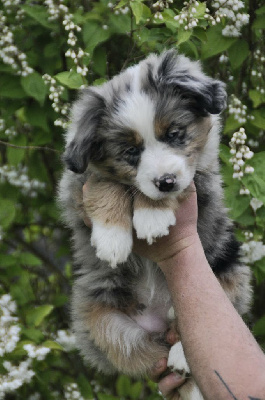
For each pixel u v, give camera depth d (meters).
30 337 4.77
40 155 5.57
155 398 5.20
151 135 3.46
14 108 5.19
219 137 3.96
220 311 2.84
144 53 4.84
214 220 3.91
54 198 5.52
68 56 4.58
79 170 3.49
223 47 4.71
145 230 3.25
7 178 5.57
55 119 5.12
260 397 2.56
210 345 2.73
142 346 3.78
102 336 3.87
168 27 4.52
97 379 5.74
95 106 3.56
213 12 4.94
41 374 5.05
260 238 4.70
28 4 5.07
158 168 3.35
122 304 3.98
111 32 4.75
